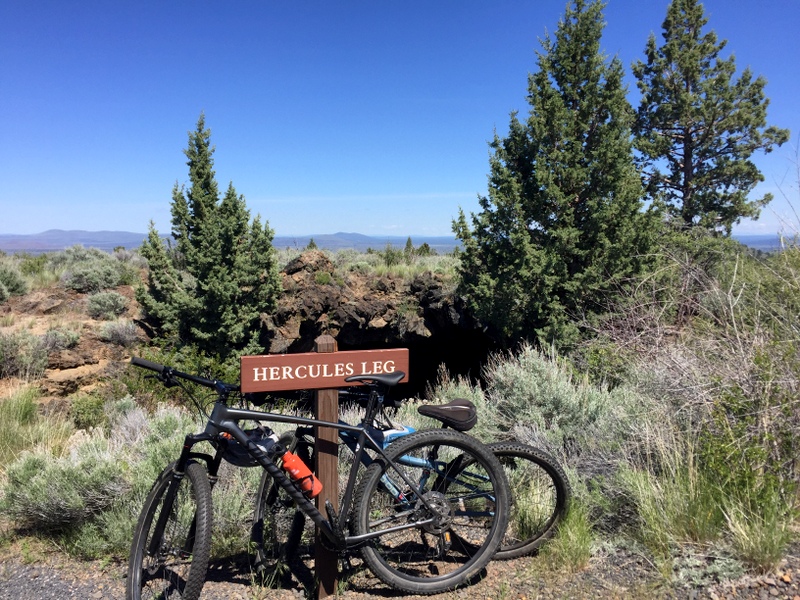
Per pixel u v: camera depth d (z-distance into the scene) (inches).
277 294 566.9
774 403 143.0
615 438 171.0
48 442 260.5
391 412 219.3
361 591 124.3
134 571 114.5
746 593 108.9
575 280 435.8
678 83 770.2
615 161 438.6
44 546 151.3
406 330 691.4
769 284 199.8
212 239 513.7
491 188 459.8
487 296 463.5
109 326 499.5
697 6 762.8
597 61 450.3
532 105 469.4
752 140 749.9
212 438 114.7
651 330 255.4
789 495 131.7
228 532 143.3
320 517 116.3
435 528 123.7
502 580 124.6
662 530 127.3
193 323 516.4
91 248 761.0
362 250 1045.8
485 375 306.7
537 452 131.3
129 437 222.1
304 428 130.0
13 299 555.5
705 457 138.7
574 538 127.3
